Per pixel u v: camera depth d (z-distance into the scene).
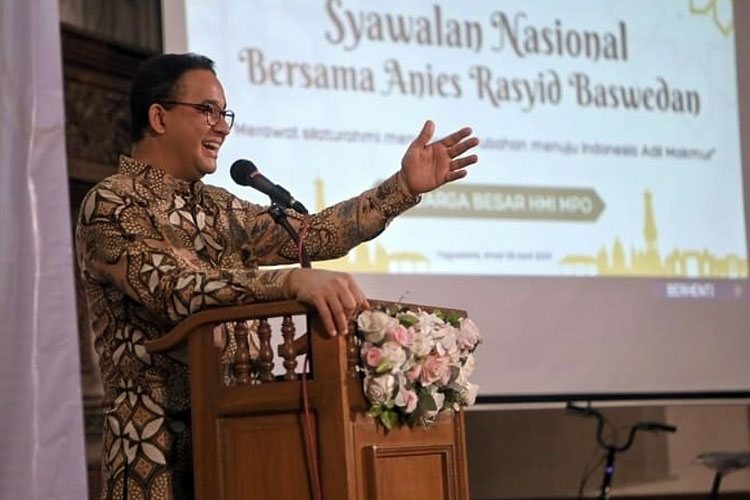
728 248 7.50
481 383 6.74
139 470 3.33
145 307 3.31
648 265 7.27
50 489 3.60
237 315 3.11
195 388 3.16
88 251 3.37
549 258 7.00
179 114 3.54
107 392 3.45
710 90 7.58
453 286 6.70
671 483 8.72
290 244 3.80
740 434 8.91
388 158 6.68
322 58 6.59
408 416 3.20
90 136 7.57
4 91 3.70
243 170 3.55
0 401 3.59
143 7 8.12
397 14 6.80
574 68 7.23
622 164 7.28
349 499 2.98
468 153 6.89
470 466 8.37
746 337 7.43
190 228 3.52
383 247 6.56
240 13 6.42
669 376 7.22
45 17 3.77
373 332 3.07
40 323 3.65
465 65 6.95
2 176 3.67
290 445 3.07
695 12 7.60
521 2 7.14
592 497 8.53
